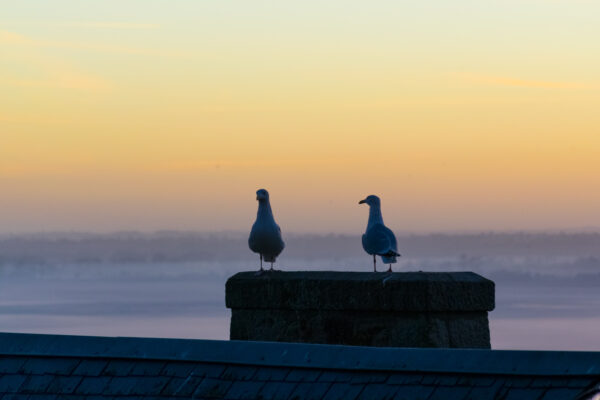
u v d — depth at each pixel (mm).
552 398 9586
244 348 11070
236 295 13930
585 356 9883
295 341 13648
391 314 13336
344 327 13469
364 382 10367
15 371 11375
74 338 11625
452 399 9945
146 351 11328
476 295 13305
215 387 10719
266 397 10484
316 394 10383
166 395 10742
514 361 10109
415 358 10469
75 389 11047
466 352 10383
